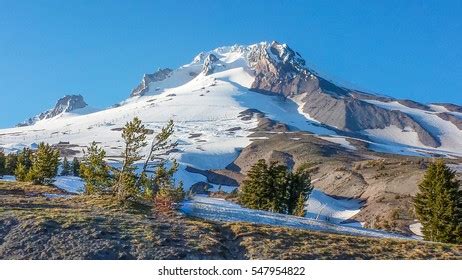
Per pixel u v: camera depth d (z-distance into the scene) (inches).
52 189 1828.2
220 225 1105.4
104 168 1615.4
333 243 1032.2
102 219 1010.1
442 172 2234.3
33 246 821.9
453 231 2138.3
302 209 2960.1
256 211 1637.6
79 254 799.1
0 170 4131.4
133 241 877.8
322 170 7701.8
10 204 1168.8
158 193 1472.7
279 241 986.1
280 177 3112.7
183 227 1027.3
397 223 3636.8
